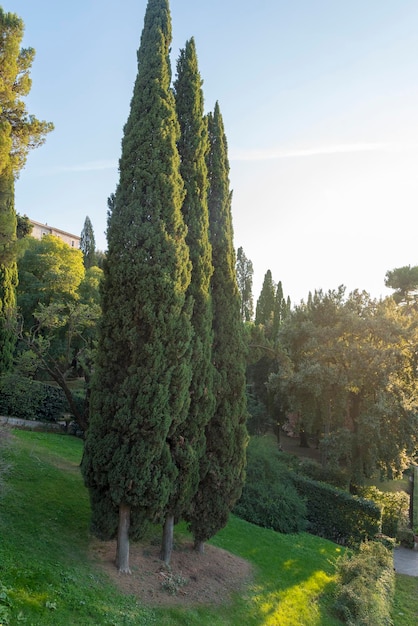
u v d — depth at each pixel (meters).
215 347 10.65
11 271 18.89
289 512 15.38
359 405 20.92
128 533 8.52
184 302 8.78
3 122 10.38
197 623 7.58
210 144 11.46
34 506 9.72
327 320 22.47
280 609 9.19
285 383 21.39
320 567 12.20
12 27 11.07
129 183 8.68
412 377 20.61
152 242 8.36
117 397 8.20
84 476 8.43
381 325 20.42
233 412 10.57
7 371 18.25
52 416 21.23
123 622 6.71
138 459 8.04
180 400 8.52
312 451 27.84
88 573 7.73
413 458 25.56
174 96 10.27
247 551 11.82
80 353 16.84
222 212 11.19
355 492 19.44
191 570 9.62
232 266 11.26
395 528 17.66
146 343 8.20
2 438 10.02
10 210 12.44
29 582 6.58
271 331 29.56
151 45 9.27
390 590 11.47
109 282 8.59
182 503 9.25
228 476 10.34
